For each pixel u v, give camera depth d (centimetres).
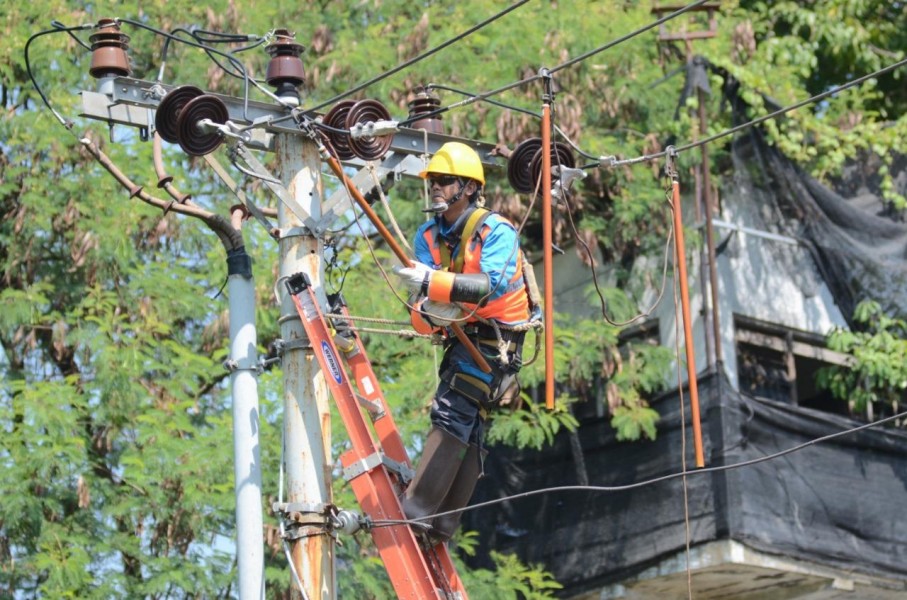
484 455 1975
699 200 3903
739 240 3991
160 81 2123
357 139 2058
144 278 3488
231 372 2042
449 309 1855
